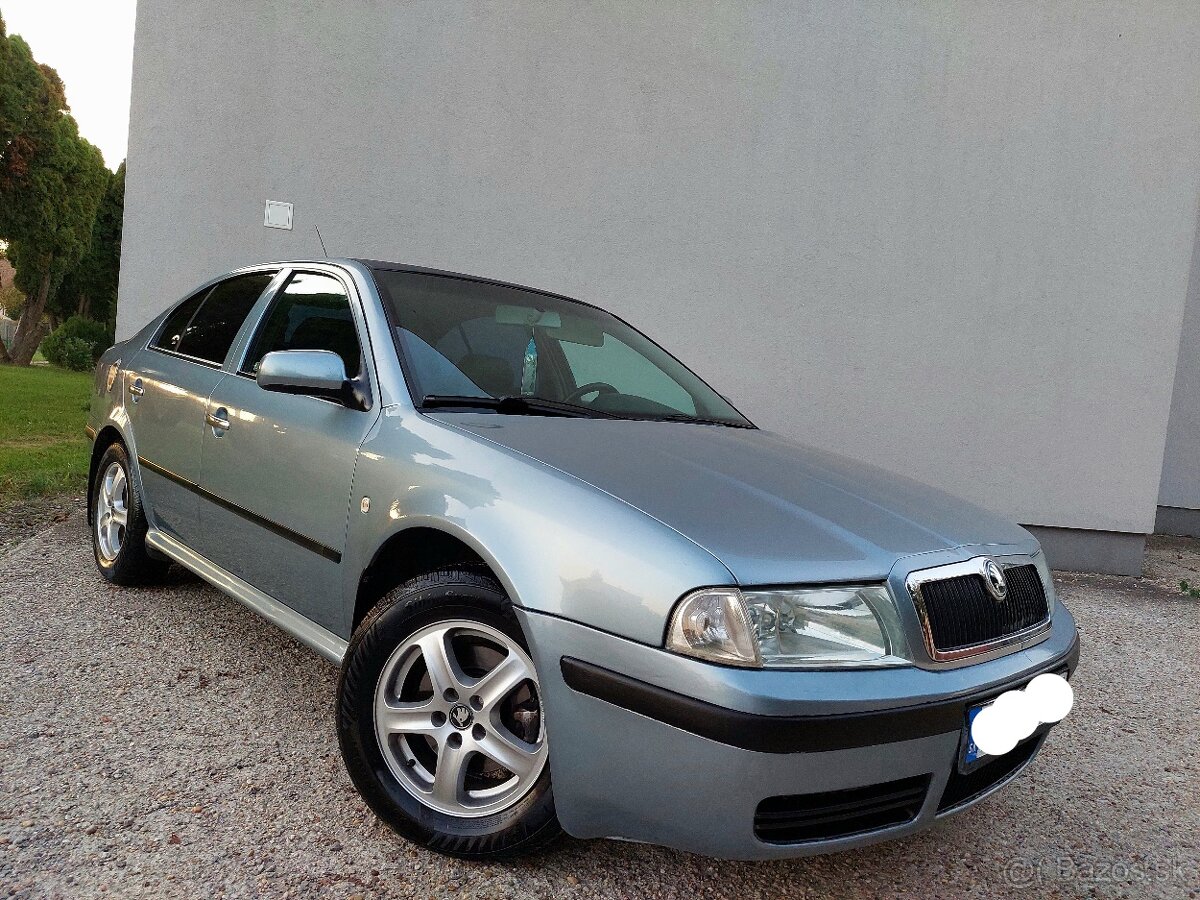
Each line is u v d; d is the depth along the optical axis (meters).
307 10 5.79
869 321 5.96
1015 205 5.88
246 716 2.58
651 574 1.62
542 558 1.74
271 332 2.87
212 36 5.77
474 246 5.95
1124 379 5.89
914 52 5.82
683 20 5.83
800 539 1.75
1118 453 5.93
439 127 5.88
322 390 2.28
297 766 2.31
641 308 5.97
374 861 1.92
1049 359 5.92
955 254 5.91
